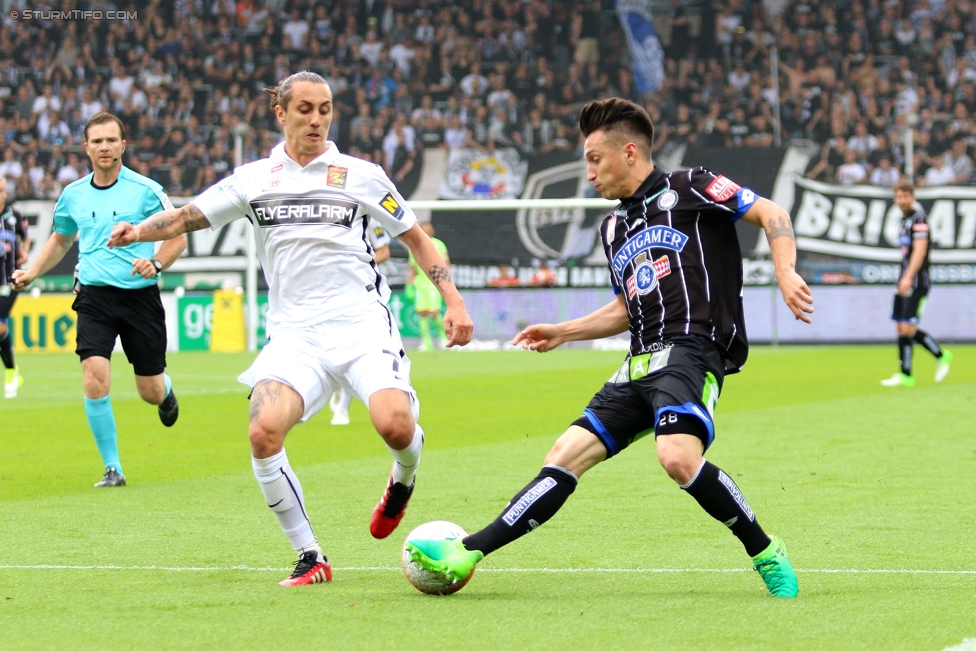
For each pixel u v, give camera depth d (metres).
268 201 9.20
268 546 10.31
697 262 8.31
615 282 8.84
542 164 49.34
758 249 46.12
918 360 36.16
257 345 46.62
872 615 7.52
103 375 13.93
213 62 54.94
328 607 7.92
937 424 19.81
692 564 9.45
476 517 11.77
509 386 28.67
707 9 53.91
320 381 9.16
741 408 22.61
